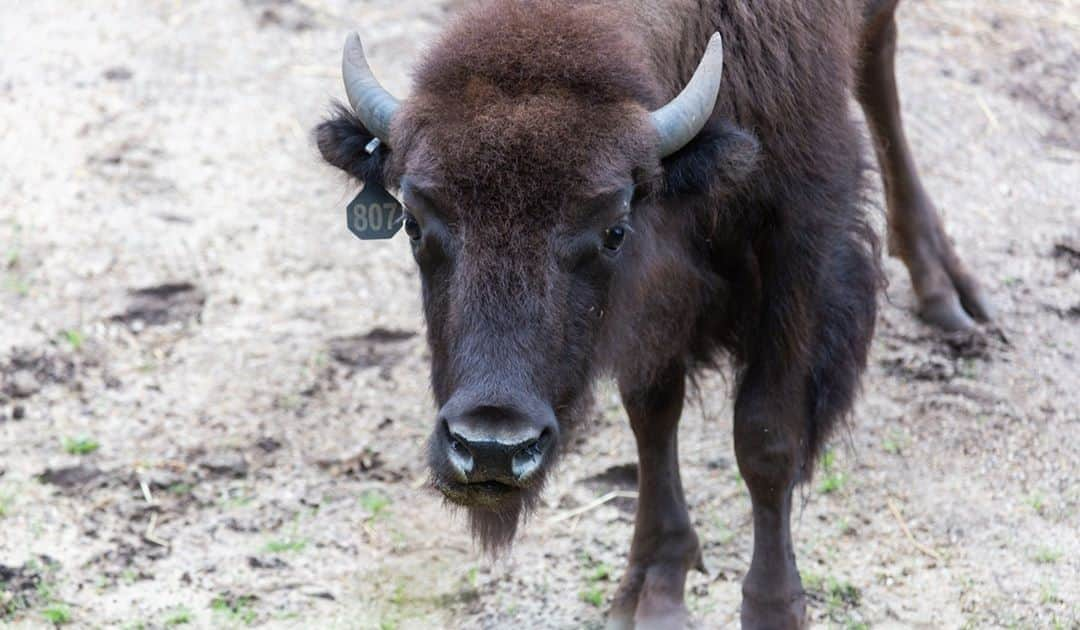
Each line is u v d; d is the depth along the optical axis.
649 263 16.72
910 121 30.19
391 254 27.45
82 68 32.09
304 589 20.33
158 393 24.09
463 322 14.72
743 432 18.00
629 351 17.14
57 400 23.89
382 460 22.89
